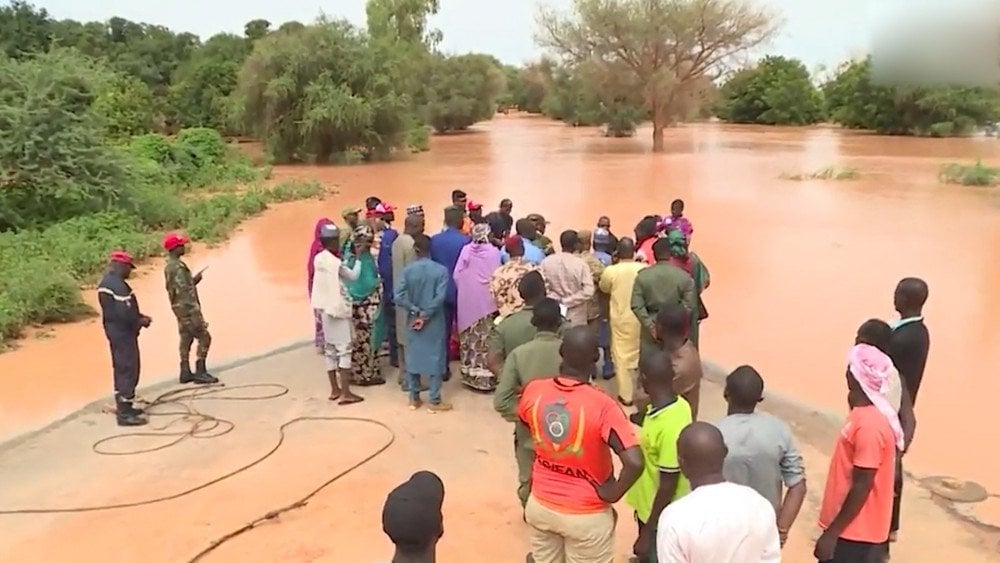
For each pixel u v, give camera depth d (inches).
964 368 430.6
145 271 707.4
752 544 128.2
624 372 352.5
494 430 335.0
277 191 1184.8
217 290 641.0
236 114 1834.4
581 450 173.9
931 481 293.9
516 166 1651.1
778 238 831.7
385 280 402.6
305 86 1774.1
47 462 308.7
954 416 364.5
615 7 1968.5
